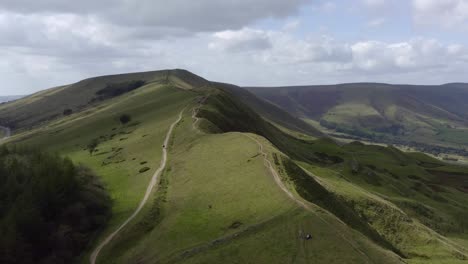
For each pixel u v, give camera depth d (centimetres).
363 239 5869
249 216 6694
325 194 8125
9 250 6488
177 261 5972
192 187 8769
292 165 8612
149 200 8650
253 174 8212
